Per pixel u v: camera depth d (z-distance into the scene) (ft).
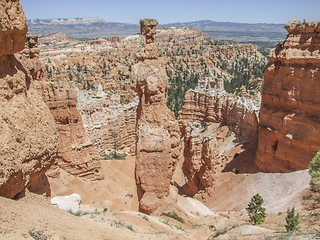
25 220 35.32
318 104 116.67
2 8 35.94
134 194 108.06
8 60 40.52
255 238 70.23
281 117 130.82
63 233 37.81
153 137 91.81
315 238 57.67
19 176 38.11
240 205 126.82
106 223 60.03
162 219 85.35
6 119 37.22
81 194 93.09
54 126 47.98
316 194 100.99
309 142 119.03
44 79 100.17
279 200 116.16
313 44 118.01
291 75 124.88
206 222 98.89
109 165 124.36
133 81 92.32
